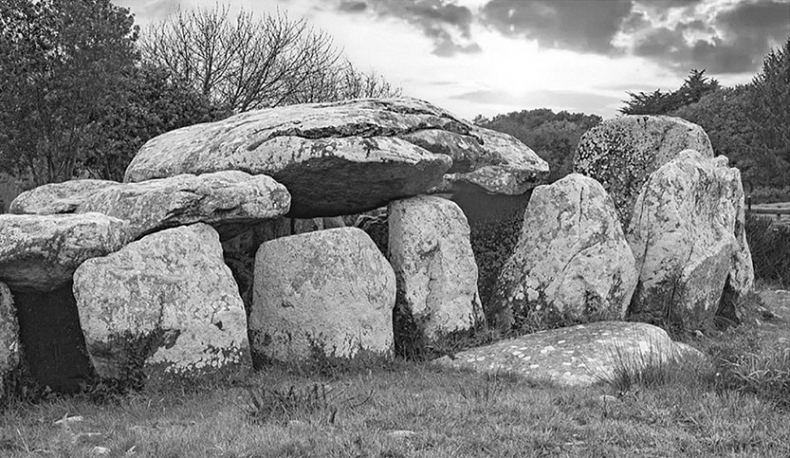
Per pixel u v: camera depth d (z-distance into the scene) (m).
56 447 6.14
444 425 6.45
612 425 6.45
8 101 13.88
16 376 7.77
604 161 13.65
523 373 8.65
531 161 12.60
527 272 10.94
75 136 14.64
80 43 14.25
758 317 12.58
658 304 11.22
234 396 7.69
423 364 9.32
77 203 9.96
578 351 9.00
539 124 47.59
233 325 8.38
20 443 6.33
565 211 10.92
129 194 8.79
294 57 25.94
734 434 6.22
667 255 11.20
